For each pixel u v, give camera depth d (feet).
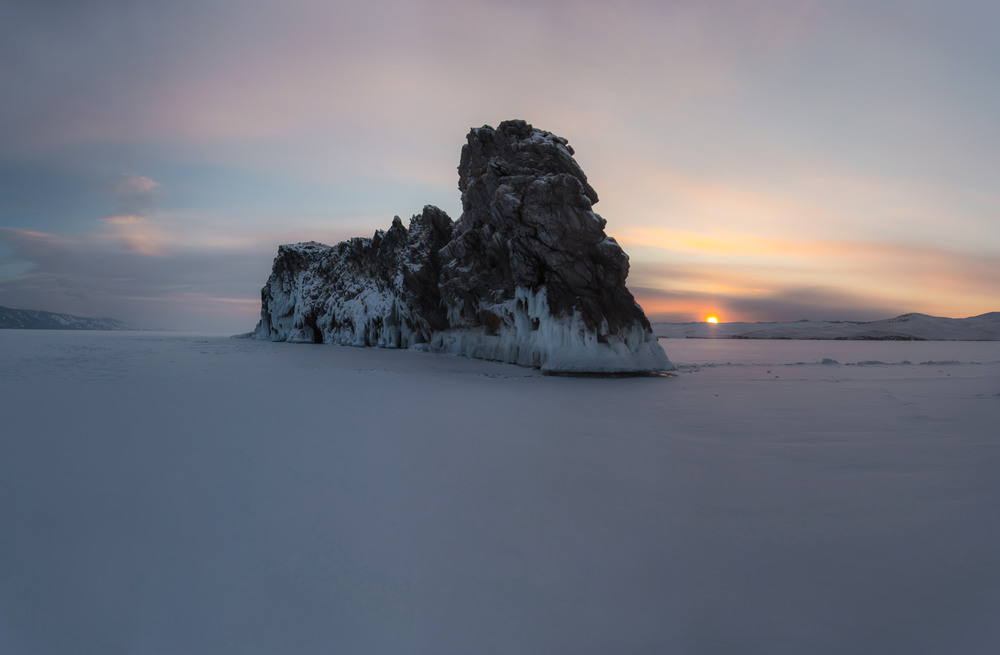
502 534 11.94
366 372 44.52
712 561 10.75
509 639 8.26
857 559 10.79
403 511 13.19
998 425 23.76
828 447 19.69
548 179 52.75
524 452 18.71
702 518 12.91
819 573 10.25
